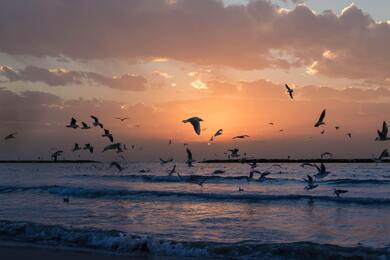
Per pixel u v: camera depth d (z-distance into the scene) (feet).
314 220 77.87
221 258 50.06
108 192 126.00
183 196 118.73
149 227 69.31
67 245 56.54
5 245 56.54
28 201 108.58
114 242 55.62
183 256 51.13
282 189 147.64
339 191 107.86
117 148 68.64
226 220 77.46
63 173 297.53
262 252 50.62
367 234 64.34
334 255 48.62
